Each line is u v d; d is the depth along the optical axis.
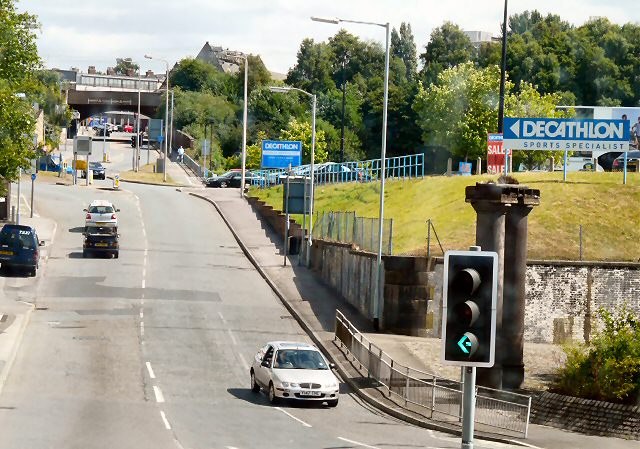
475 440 35.25
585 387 38.56
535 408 39.12
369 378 46.72
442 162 177.62
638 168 94.25
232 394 42.84
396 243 69.81
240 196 121.00
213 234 95.94
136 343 52.59
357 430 36.00
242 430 34.56
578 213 68.31
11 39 69.31
